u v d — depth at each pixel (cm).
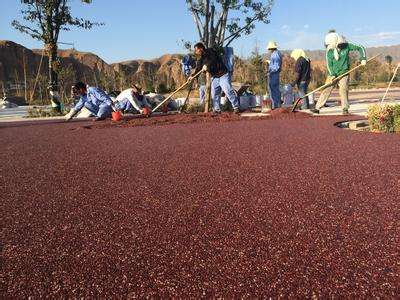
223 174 280
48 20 1094
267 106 880
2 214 211
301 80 861
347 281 131
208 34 952
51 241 172
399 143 384
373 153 337
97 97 759
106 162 342
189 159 339
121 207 214
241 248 158
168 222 189
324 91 764
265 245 160
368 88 2534
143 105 929
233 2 941
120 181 272
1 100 2105
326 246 157
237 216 194
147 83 2686
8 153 420
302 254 151
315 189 235
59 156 385
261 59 1822
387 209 196
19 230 186
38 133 605
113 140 482
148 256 154
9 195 248
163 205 215
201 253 155
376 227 174
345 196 219
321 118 655
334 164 299
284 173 277
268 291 127
